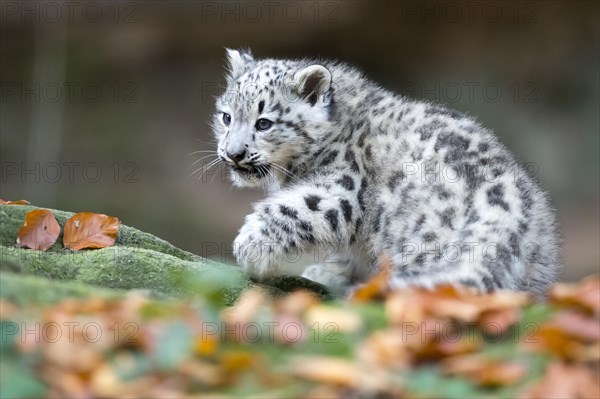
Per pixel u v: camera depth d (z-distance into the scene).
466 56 32.97
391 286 9.52
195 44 33.91
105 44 33.88
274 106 12.77
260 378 7.24
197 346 7.59
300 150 12.80
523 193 11.09
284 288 11.38
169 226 31.91
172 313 8.02
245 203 32.66
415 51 33.31
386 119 12.33
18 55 33.72
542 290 10.99
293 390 7.11
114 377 7.12
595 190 31.36
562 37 32.22
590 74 32.19
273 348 7.84
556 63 32.31
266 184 13.17
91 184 32.84
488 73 32.72
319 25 32.97
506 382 7.27
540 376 7.37
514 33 32.50
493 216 10.66
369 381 7.03
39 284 8.34
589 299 8.07
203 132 33.91
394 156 11.88
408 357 7.58
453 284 9.59
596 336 7.68
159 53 34.03
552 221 11.70
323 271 12.81
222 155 12.94
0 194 32.06
